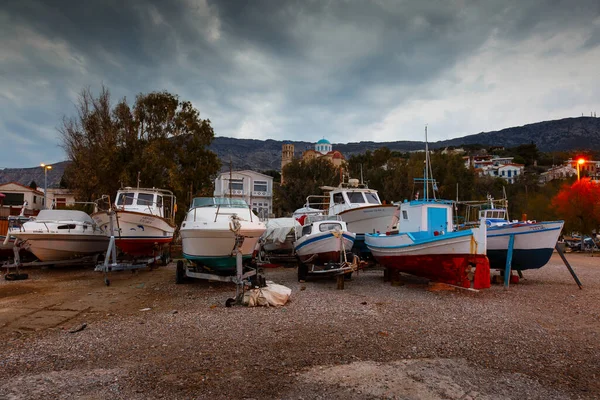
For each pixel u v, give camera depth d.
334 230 11.89
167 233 16.78
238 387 4.41
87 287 11.37
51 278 13.30
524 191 56.97
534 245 11.85
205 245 10.95
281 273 15.12
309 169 47.81
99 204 19.36
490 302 9.16
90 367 5.02
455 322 7.32
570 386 4.50
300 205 43.94
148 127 26.34
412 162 43.44
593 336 6.46
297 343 6.04
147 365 5.09
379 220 16.27
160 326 7.00
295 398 4.15
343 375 4.74
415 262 11.08
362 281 12.71
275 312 8.10
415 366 5.05
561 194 32.47
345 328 6.89
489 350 5.74
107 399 4.10
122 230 14.80
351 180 18.64
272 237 15.91
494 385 4.50
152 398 4.13
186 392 4.28
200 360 5.29
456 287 10.62
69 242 14.48
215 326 7.00
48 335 6.46
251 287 9.49
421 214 12.61
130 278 13.30
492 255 12.55
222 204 12.73
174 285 11.66
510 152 137.38
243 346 5.89
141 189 17.77
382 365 5.09
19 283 12.15
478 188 51.56
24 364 5.12
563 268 16.56
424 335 6.48
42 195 46.75
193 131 27.09
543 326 7.07
